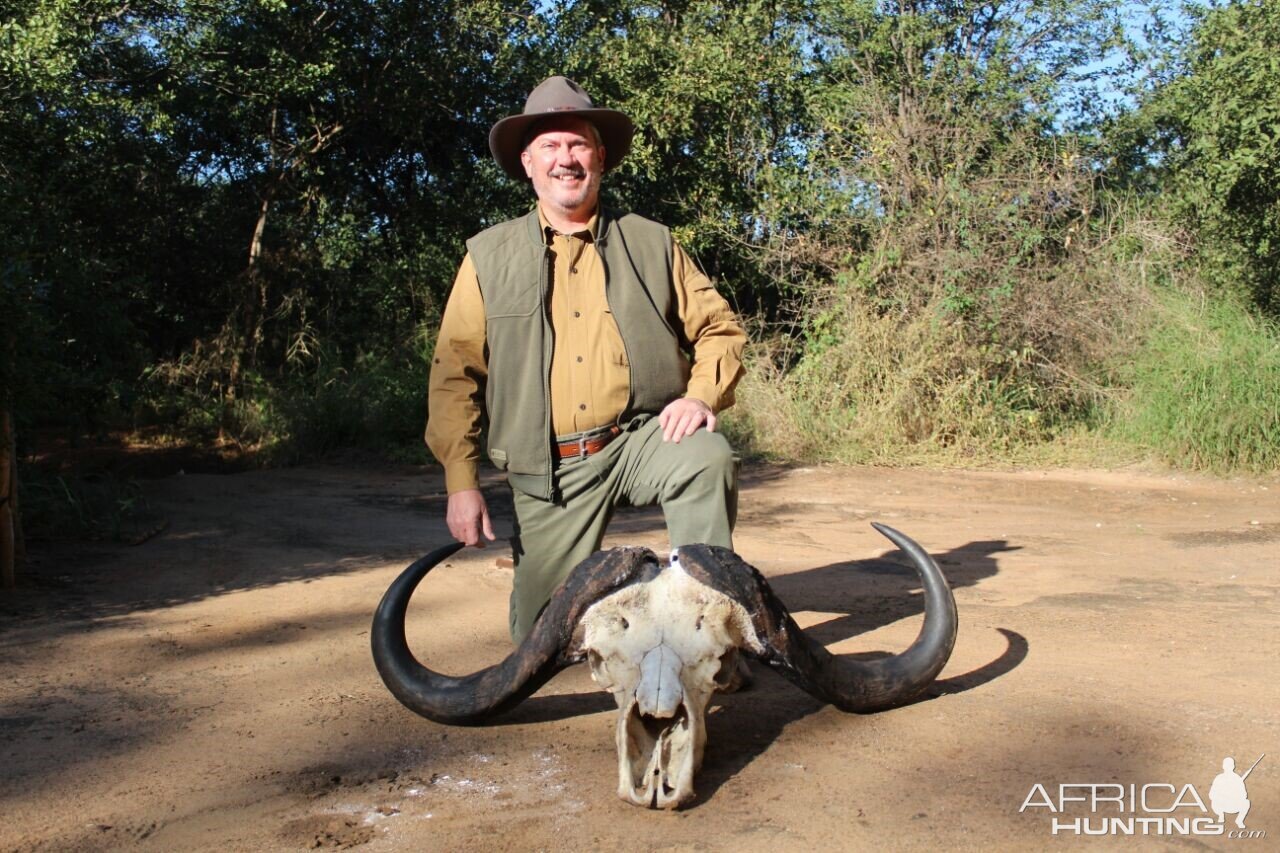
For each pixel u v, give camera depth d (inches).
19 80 427.2
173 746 147.1
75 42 468.8
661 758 122.6
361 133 685.3
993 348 519.2
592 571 132.7
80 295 415.8
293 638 201.3
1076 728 146.7
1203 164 581.6
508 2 668.1
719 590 128.7
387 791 131.6
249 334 646.5
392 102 636.1
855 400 525.3
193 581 250.5
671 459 153.2
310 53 607.2
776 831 118.4
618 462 158.9
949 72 649.0
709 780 132.3
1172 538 313.7
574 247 159.5
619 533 314.5
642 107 642.8
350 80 633.6
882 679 145.6
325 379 592.7
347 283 681.0
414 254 697.6
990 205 532.7
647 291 159.3
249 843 118.6
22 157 472.1
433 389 161.6
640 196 703.7
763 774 133.7
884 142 559.8
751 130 670.5
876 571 260.4
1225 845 114.4
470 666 181.2
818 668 138.6
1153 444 471.8
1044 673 171.5
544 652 135.0
